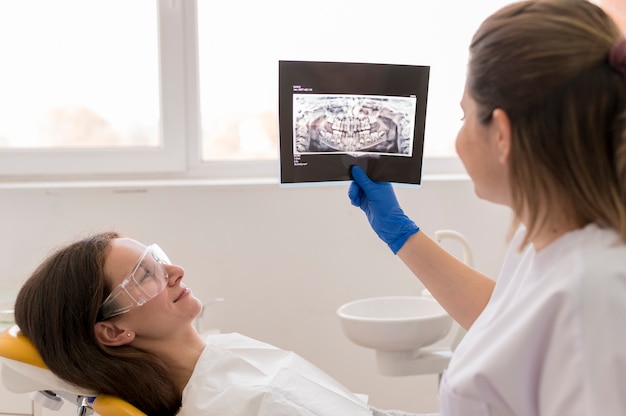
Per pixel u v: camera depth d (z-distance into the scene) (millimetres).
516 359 970
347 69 1604
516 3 1021
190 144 2904
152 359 1523
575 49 938
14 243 2717
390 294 2779
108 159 2896
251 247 2750
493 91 989
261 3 2840
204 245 2742
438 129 2941
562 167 944
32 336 1480
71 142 2924
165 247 2736
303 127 1603
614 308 886
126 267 1530
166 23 2824
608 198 937
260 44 2867
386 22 2844
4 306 2348
